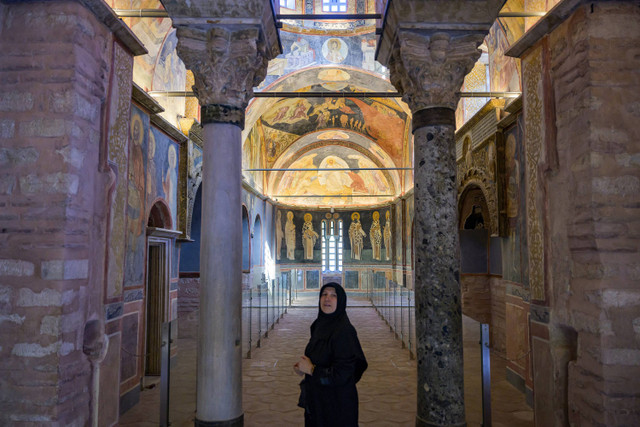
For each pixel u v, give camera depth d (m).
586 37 4.42
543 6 6.94
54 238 4.16
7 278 4.15
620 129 4.34
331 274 24.89
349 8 14.97
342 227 25.25
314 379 3.61
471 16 5.04
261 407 6.63
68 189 4.21
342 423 3.58
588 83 4.38
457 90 5.33
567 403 4.79
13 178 4.24
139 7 7.82
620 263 4.24
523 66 5.69
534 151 5.39
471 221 12.03
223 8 4.98
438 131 5.25
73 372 4.29
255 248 20.75
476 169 10.50
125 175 5.29
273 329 13.66
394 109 18.91
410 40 5.16
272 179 22.28
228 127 5.37
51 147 4.24
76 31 4.34
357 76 15.65
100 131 4.78
